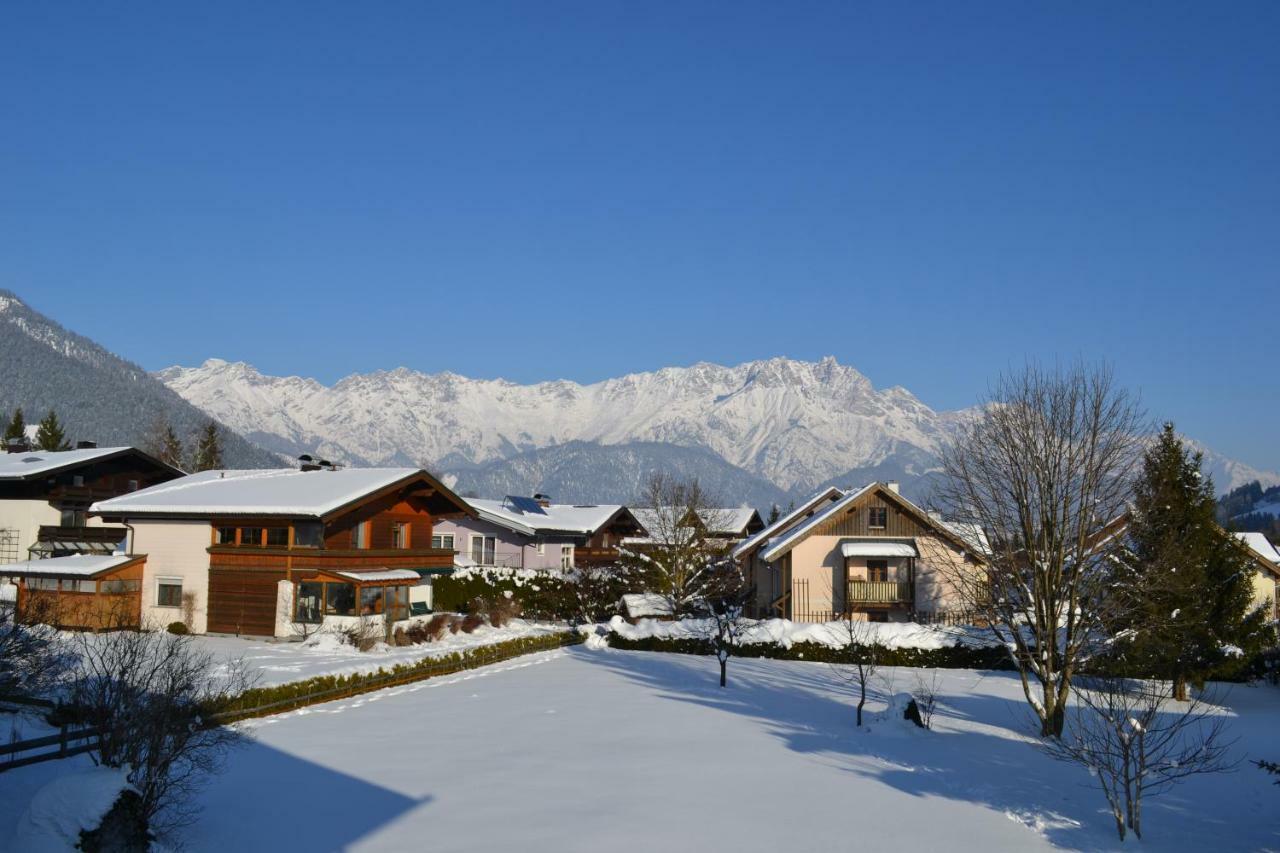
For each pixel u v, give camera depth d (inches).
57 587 1549.0
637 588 2225.6
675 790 750.5
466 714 1067.9
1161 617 1186.6
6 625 834.8
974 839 634.8
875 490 1918.1
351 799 700.7
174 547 1620.3
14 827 575.8
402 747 883.4
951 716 1125.1
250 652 1380.4
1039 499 1064.8
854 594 1868.8
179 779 623.2
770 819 673.6
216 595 1590.8
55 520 1988.2
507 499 2738.7
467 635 1780.3
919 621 1865.2
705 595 2201.0
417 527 1871.3
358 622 1540.4
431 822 650.2
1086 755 897.5
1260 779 837.8
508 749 885.8
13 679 804.6
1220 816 711.1
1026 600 1073.5
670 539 2239.2
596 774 796.6
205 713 810.2
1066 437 1078.4
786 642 1686.8
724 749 909.8
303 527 1589.6
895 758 886.4
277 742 885.8
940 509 1429.6
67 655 886.4
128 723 608.1
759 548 2300.7
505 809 684.7
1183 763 722.8
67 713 789.9
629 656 1702.8
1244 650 1282.0
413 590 1823.3
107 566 1558.8
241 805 675.4
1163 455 1286.9
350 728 968.9
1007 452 1091.9
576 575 2304.4
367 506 1716.3
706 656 1736.0
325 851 588.1
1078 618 1078.4
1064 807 721.0
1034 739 994.1
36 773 681.6
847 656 1630.2
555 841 614.5
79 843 519.5
